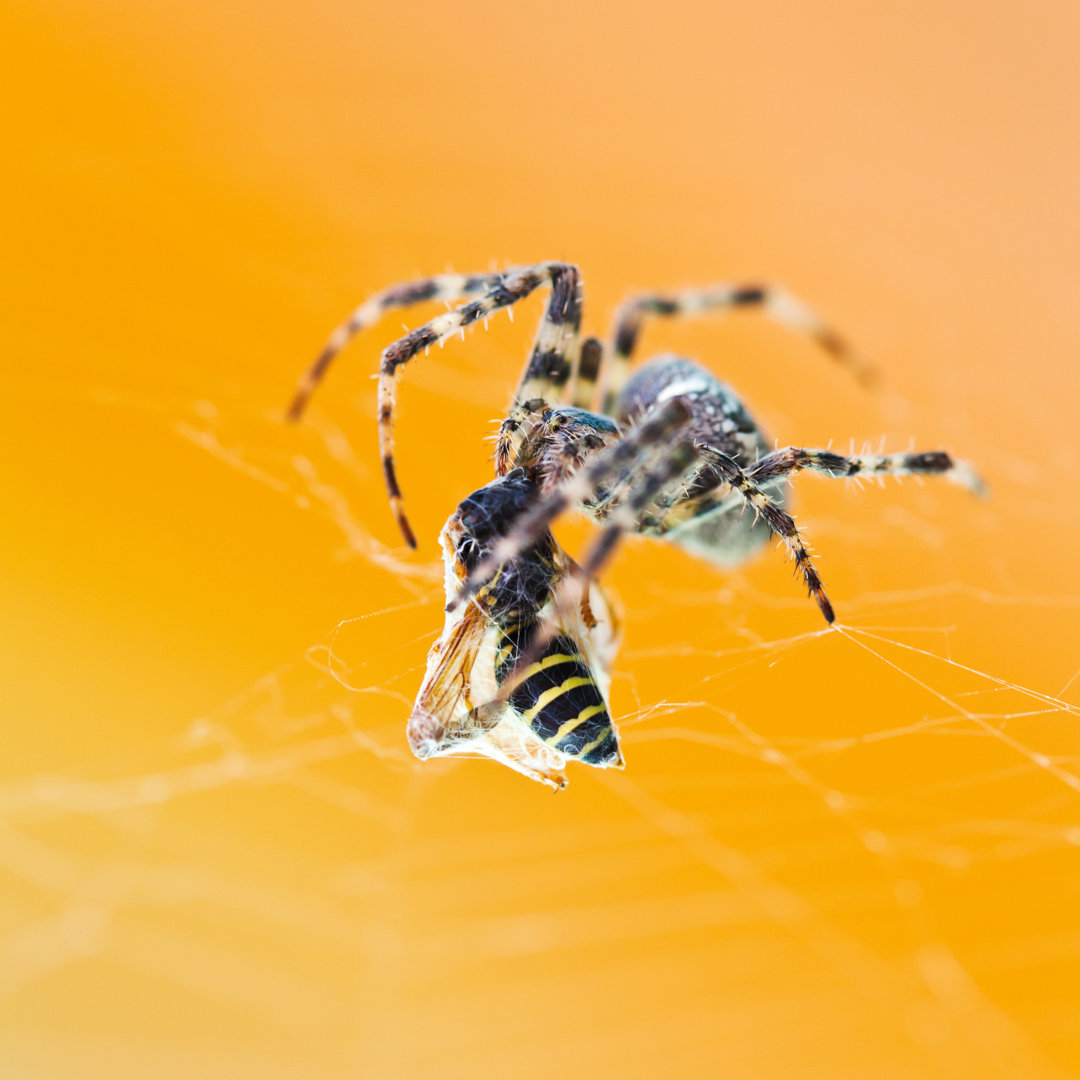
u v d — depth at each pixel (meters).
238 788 0.26
